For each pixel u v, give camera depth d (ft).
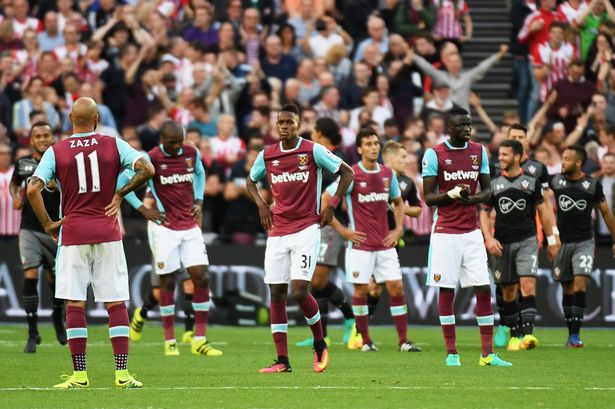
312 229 121.19
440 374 122.01
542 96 249.34
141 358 144.46
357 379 116.37
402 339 156.76
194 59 243.19
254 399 99.86
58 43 253.24
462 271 130.82
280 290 123.24
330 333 192.54
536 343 158.40
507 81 268.00
